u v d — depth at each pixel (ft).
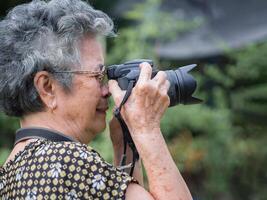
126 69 13.50
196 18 46.88
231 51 48.93
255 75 49.57
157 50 44.78
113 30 14.14
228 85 48.73
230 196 50.34
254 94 51.52
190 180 47.44
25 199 12.34
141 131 13.01
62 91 13.26
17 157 12.99
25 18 13.35
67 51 13.15
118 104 13.25
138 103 13.10
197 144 45.52
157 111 13.17
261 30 49.75
